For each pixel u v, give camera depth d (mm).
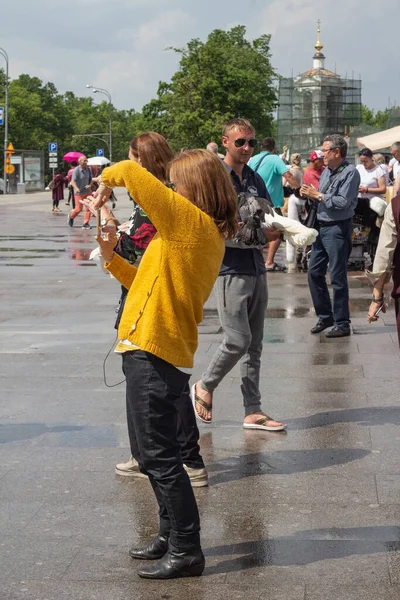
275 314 10992
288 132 73938
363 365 8117
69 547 4293
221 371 5992
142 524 4570
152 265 3834
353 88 74312
